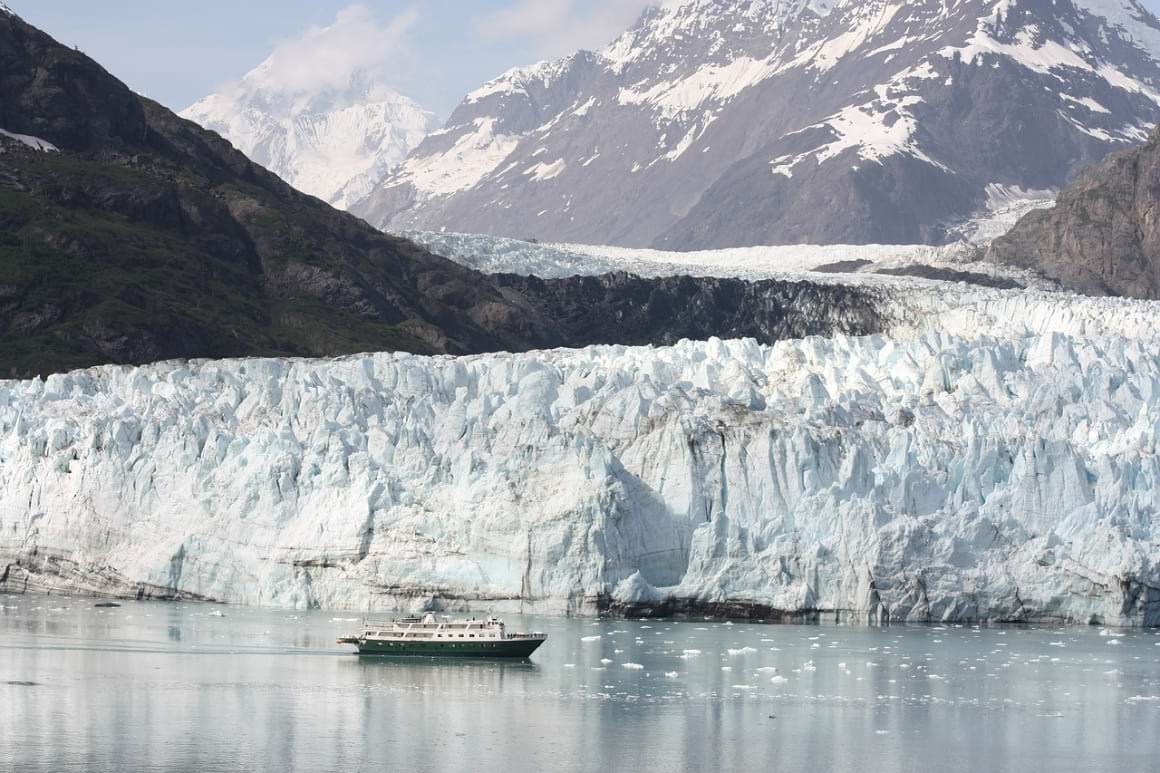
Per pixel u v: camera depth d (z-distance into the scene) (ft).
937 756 475.31
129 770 449.06
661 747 479.00
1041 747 486.79
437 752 470.39
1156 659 618.03
